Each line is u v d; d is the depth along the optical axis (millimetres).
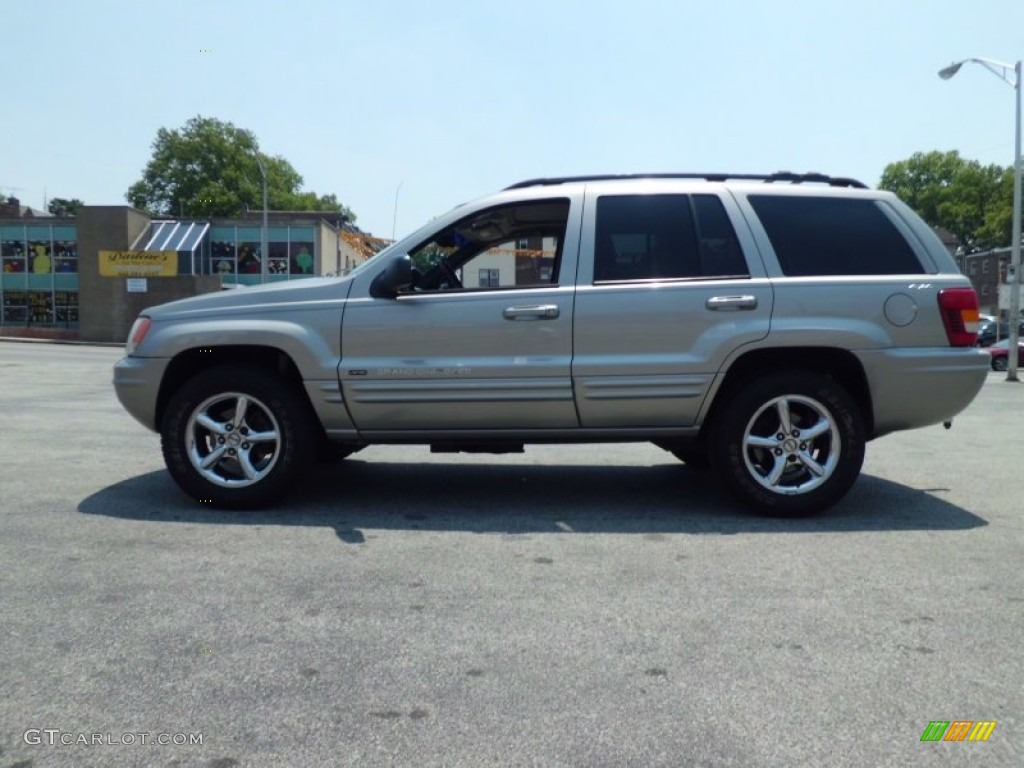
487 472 6676
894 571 4121
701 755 2467
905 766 2426
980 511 5402
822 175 5457
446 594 3758
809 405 5086
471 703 2758
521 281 5258
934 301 5039
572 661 3076
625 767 2402
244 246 47406
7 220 48406
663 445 5543
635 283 5086
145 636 3258
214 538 4617
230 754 2447
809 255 5137
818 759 2453
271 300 5238
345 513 5227
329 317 5145
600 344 5047
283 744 2504
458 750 2480
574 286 5098
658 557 4328
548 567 4156
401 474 6562
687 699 2799
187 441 5199
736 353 5004
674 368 5016
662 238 5172
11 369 19344
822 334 4965
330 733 2566
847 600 3713
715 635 3320
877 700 2803
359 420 5172
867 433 5328
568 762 2424
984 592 3828
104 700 2752
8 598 3650
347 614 3508
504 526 4941
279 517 5105
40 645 3164
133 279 43594
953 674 2996
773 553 4414
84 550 4363
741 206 5199
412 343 5102
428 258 5328
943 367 5000
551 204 5266
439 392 5082
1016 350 22297
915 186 98938
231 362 5414
